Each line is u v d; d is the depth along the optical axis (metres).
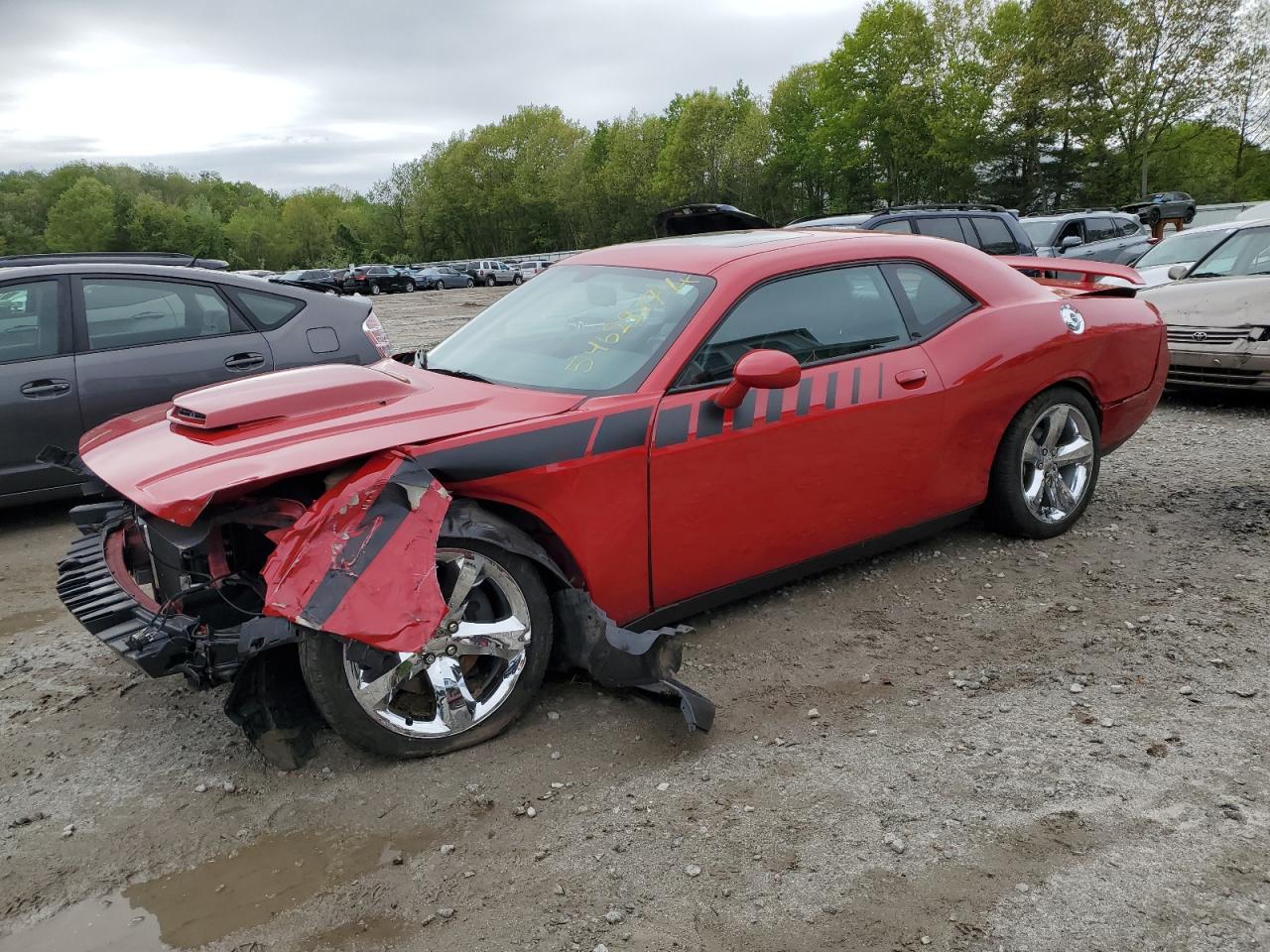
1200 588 3.93
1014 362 4.09
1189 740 2.83
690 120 76.25
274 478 2.57
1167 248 10.32
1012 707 3.06
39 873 2.43
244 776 2.83
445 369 3.66
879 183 61.25
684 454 3.20
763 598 3.97
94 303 5.58
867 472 3.71
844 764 2.78
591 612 2.96
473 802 2.66
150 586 3.44
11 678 3.60
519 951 2.10
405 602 2.51
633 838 2.48
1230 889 2.20
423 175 107.62
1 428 5.28
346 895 2.30
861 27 56.94
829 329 3.66
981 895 2.21
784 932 2.12
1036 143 50.44
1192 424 7.05
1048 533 4.50
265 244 123.62
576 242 98.94
